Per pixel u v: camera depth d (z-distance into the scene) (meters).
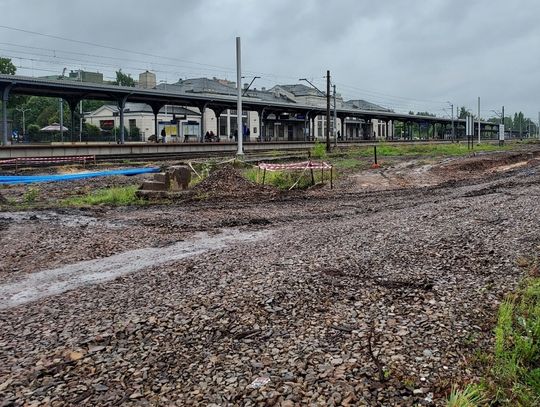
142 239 10.75
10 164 29.48
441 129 122.12
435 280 7.05
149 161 34.81
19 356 4.97
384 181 23.38
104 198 17.28
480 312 5.79
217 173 19.39
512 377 4.29
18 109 85.69
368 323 5.54
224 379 4.41
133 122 75.19
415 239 9.54
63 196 18.97
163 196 17.36
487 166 31.78
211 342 5.16
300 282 6.91
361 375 4.39
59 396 4.21
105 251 9.64
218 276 7.40
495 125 134.25
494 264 7.73
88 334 5.43
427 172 27.78
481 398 3.97
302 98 105.12
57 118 89.62
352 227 11.23
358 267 7.73
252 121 83.31
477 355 4.68
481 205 13.72
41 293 7.11
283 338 5.20
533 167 30.75
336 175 24.52
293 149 58.12
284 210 14.95
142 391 4.26
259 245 9.77
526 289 6.36
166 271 7.89
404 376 4.35
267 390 4.20
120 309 6.16
